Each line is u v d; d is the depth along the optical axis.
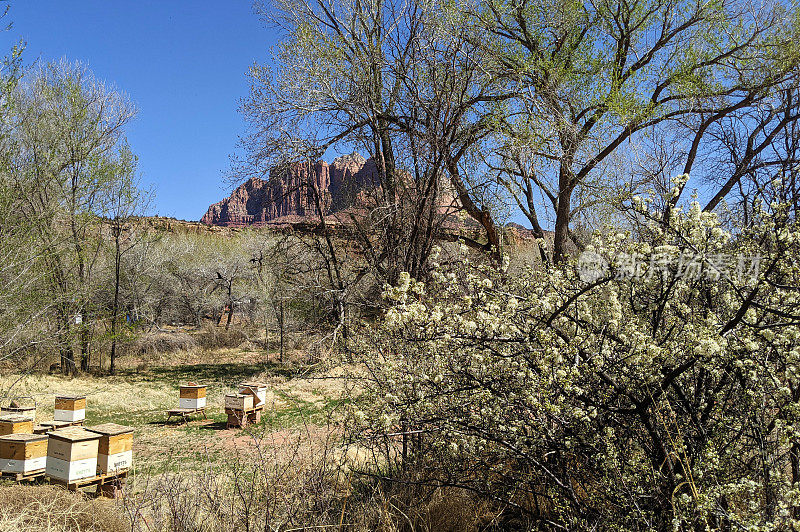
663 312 4.14
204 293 42.06
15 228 14.30
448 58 14.45
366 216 15.84
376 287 14.71
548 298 3.86
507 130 13.54
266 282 27.77
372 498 4.71
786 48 12.88
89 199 22.67
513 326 3.81
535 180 15.39
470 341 3.94
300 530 4.25
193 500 4.93
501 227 14.39
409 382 4.25
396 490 4.83
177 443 11.83
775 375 3.35
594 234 3.96
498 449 4.13
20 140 18.48
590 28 14.37
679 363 3.75
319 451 5.35
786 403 3.27
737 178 12.37
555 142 13.16
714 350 3.09
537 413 3.73
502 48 14.52
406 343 4.41
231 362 29.44
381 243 15.03
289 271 18.62
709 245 3.92
